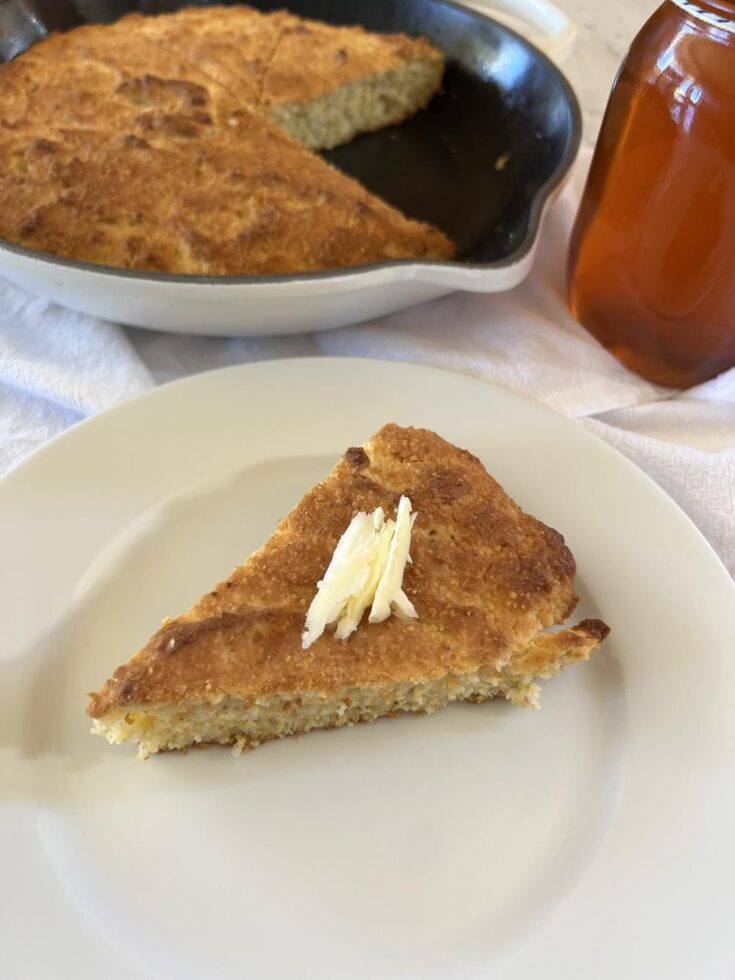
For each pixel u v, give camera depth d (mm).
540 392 241
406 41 323
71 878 154
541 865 163
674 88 193
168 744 175
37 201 245
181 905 155
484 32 314
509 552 192
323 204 256
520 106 304
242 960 150
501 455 219
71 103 277
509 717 183
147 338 251
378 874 161
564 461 219
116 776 169
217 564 200
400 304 242
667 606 195
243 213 249
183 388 222
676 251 211
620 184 215
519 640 181
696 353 234
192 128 272
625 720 179
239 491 212
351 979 149
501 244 273
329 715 180
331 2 336
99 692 169
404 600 179
